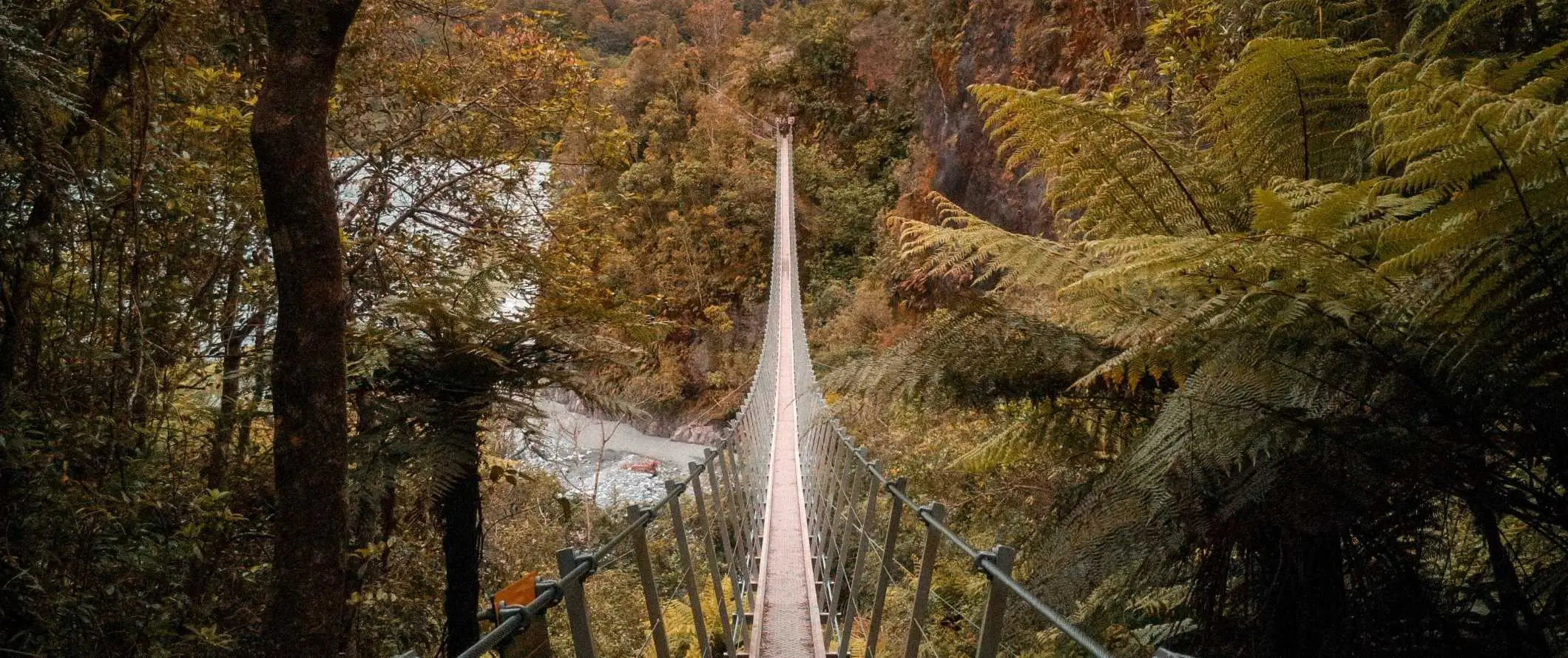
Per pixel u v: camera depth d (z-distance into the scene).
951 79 21.08
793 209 30.67
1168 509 1.84
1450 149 1.46
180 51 5.04
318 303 3.06
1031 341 2.35
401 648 5.96
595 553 2.15
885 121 34.81
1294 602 2.15
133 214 4.12
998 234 2.37
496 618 2.43
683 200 33.47
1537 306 1.46
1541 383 1.58
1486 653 1.89
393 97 7.16
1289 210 1.64
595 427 27.69
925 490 7.57
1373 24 2.88
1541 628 1.78
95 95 4.23
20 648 3.47
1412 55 2.36
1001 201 16.14
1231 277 1.92
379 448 4.45
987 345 2.37
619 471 23.55
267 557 5.27
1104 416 2.60
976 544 5.87
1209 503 1.91
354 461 4.39
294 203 3.01
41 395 3.80
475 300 4.88
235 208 5.02
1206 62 3.82
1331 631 2.05
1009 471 3.57
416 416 4.47
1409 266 1.72
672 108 38.94
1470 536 2.33
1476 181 1.67
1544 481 1.82
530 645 1.64
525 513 10.66
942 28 22.88
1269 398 1.77
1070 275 2.27
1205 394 1.85
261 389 5.01
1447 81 1.65
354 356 4.49
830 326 24.06
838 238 32.47
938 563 7.66
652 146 37.50
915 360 2.43
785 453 9.40
